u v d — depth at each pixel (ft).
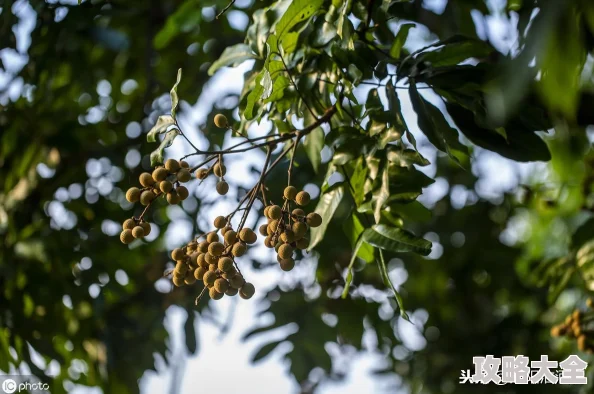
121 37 9.99
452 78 7.58
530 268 9.75
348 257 11.34
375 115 7.56
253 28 7.94
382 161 7.57
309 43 7.72
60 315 10.74
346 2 7.49
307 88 7.79
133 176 10.96
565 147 9.55
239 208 7.23
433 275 13.29
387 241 7.47
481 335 13.43
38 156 10.96
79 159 11.12
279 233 7.14
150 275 11.54
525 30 7.31
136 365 11.21
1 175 10.97
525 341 13.10
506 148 7.80
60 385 11.05
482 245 13.16
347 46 7.52
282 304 11.65
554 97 6.17
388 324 12.09
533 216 14.20
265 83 7.32
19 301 10.57
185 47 12.09
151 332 11.18
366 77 7.64
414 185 7.63
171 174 7.25
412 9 9.18
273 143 7.41
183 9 10.14
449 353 13.46
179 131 7.23
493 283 13.34
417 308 13.50
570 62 6.14
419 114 7.64
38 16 9.79
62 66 11.16
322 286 11.57
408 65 7.69
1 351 10.56
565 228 12.89
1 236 10.68
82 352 10.88
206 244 7.16
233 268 7.04
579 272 9.23
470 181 13.24
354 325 11.66
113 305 11.23
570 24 6.16
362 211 7.60
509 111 6.26
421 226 13.12
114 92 12.14
